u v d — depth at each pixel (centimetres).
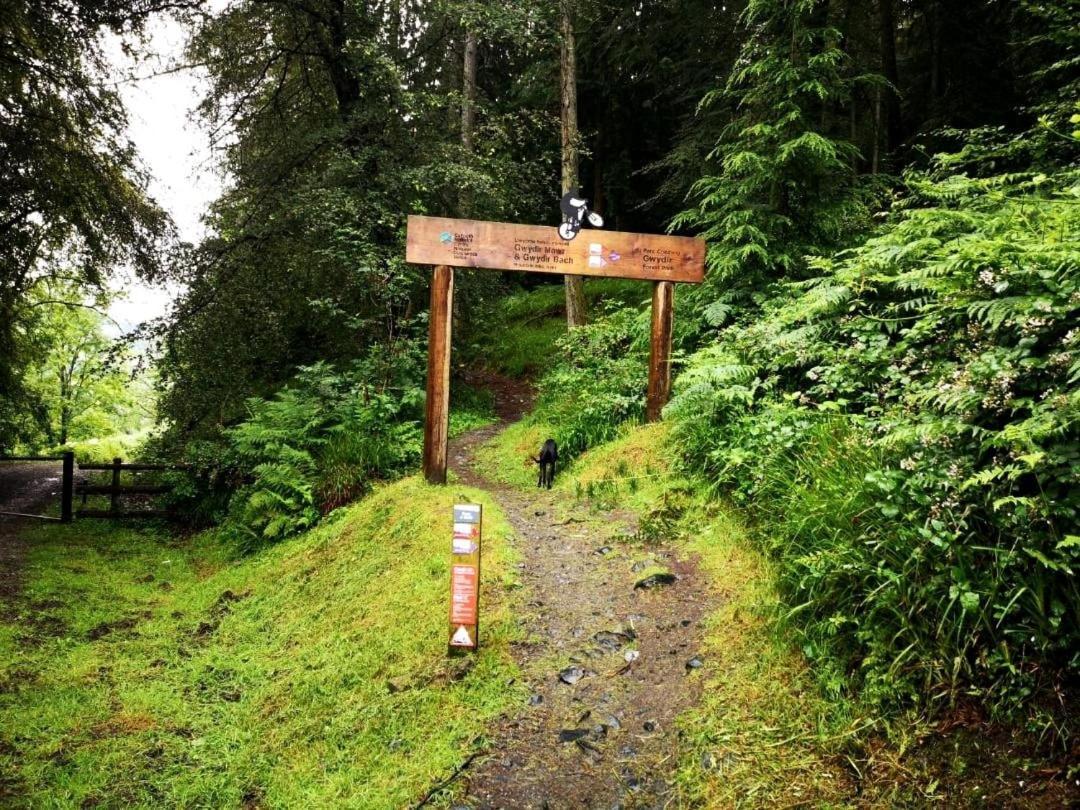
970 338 430
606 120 2005
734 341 725
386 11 1270
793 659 369
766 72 803
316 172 1131
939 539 318
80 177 1091
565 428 938
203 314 1084
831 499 411
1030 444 295
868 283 606
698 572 509
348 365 1192
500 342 1834
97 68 1016
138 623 666
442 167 1078
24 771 410
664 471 700
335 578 645
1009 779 262
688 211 897
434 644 461
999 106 1191
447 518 648
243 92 1174
